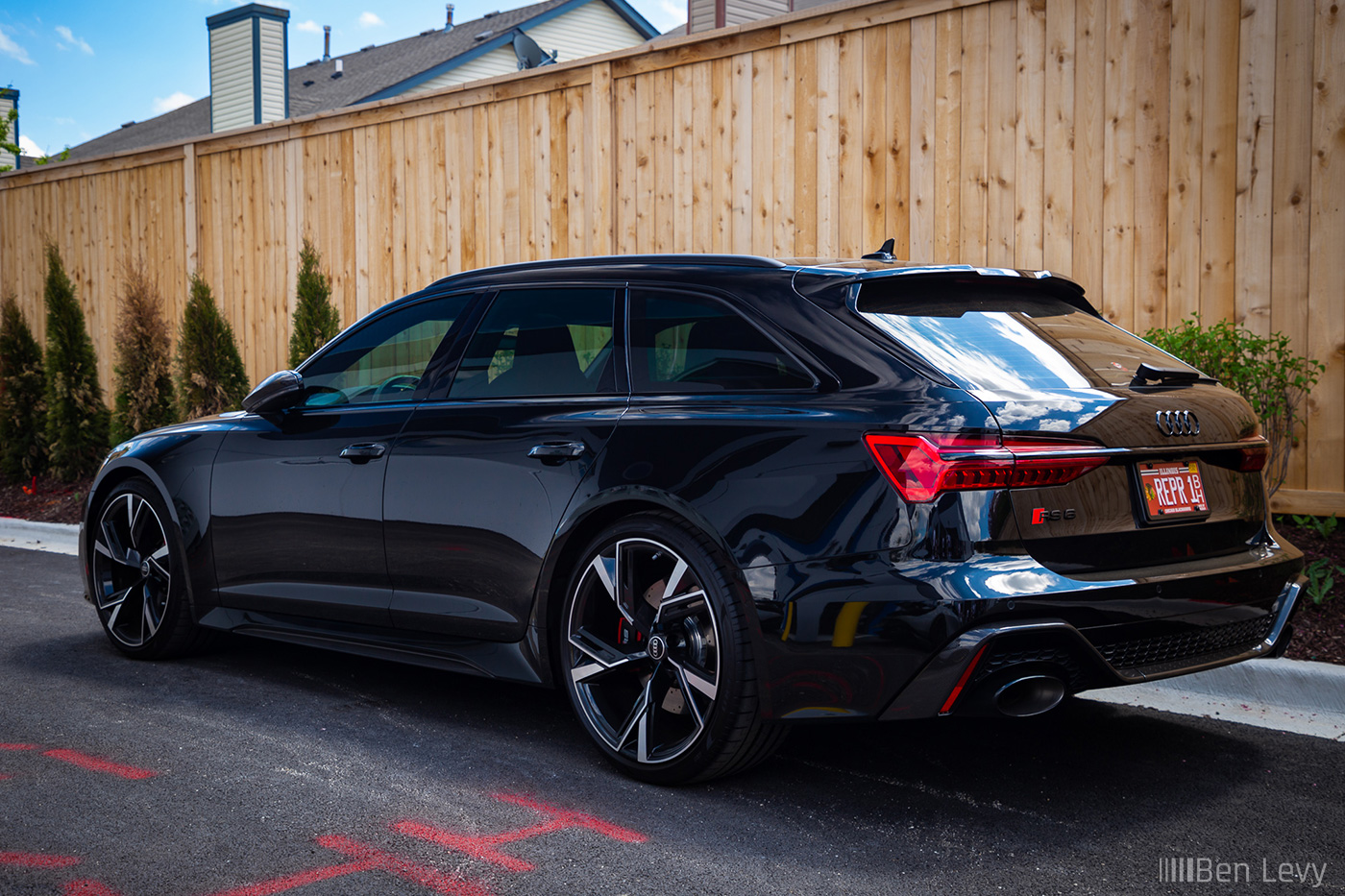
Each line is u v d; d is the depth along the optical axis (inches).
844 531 113.6
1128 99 229.8
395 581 154.2
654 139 297.7
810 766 135.4
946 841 112.7
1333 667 158.2
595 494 132.4
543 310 151.3
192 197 411.8
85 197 451.8
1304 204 213.6
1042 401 114.5
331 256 375.6
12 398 405.1
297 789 125.3
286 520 166.7
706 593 122.0
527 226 324.8
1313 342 214.2
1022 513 110.1
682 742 125.0
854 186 264.1
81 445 394.0
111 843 109.3
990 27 243.9
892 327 122.9
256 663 185.6
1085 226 235.6
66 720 151.0
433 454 150.2
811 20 267.4
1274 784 130.2
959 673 107.0
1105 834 115.0
